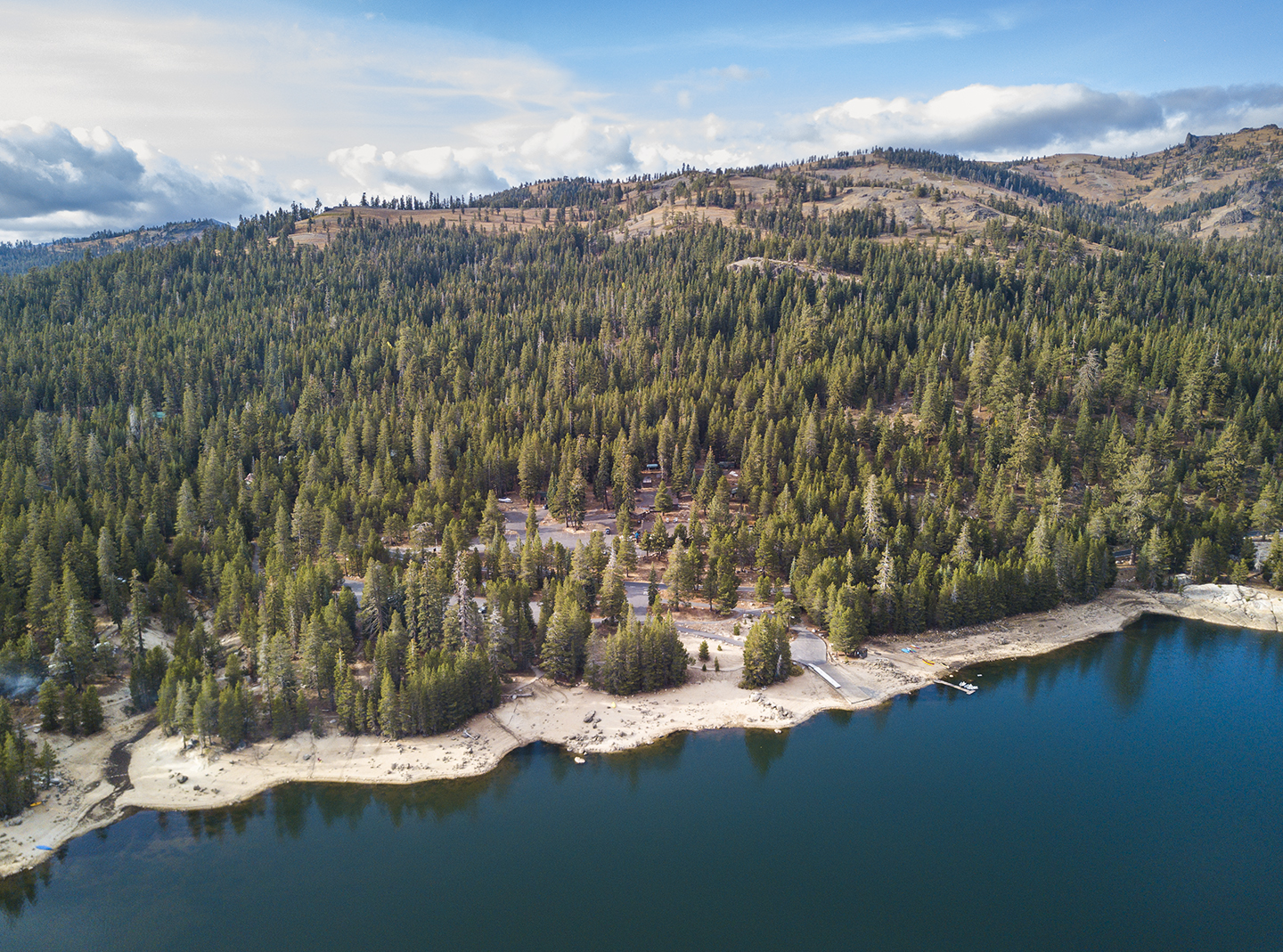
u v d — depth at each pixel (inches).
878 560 5364.2
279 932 2659.9
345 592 4665.4
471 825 3272.6
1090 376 7741.1
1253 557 5797.2
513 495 7317.9
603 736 3924.7
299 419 7746.1
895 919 2743.6
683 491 7204.7
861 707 4274.1
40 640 4303.6
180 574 5378.9
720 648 4766.2
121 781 3496.6
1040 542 5693.9
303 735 3833.7
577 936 2642.7
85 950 2578.7
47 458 6776.6
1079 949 2613.2
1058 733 4030.5
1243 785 3577.8
